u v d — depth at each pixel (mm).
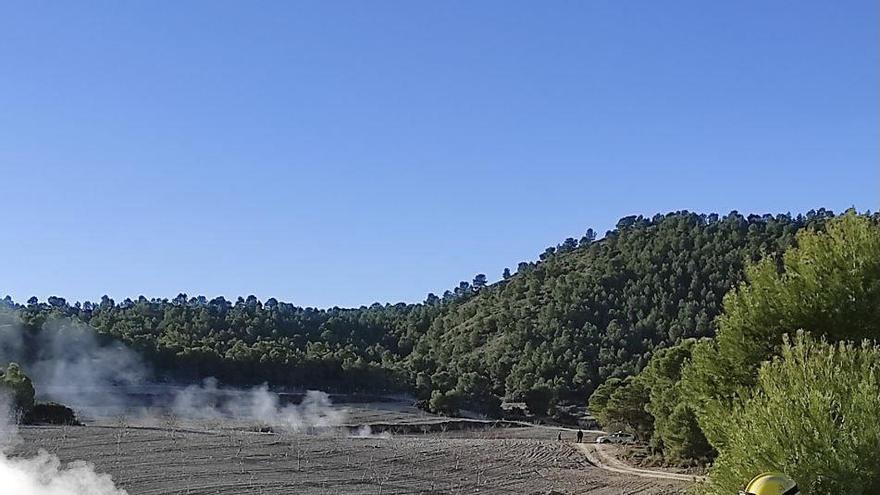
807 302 14469
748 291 15328
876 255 14406
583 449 59125
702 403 15625
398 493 37906
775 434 10539
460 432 81812
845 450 10070
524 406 110625
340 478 40594
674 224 167125
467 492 39500
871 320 14008
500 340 143125
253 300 190625
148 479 36312
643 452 55188
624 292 146875
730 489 11227
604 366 120500
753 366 14859
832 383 10867
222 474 38906
